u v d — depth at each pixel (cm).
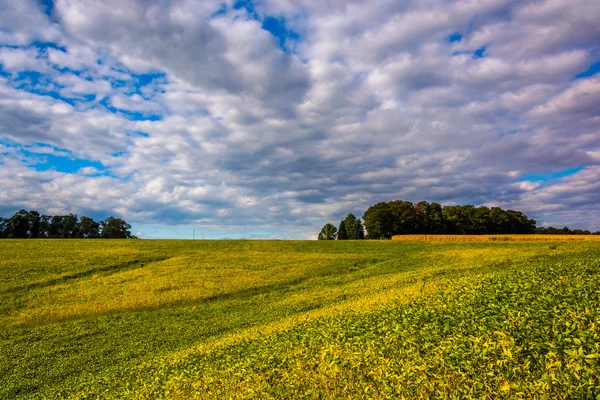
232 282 4612
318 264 5712
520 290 1525
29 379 2069
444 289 2009
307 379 1143
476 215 13675
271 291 4238
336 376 1117
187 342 2453
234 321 2892
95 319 3347
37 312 3569
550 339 998
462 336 1156
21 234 14888
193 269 5497
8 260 5894
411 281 3108
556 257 3234
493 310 1312
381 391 984
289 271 5228
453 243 7956
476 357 1001
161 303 3803
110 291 4319
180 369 1616
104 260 6078
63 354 2469
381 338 1305
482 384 882
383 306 1881
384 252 6975
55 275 5050
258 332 2056
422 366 1024
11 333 3014
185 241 8988
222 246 8125
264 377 1230
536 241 7844
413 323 1379
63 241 8812
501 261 3403
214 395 1186
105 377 1853
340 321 1736
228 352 1708
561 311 1155
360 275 4619
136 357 2267
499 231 13812
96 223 16962
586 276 1593
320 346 1403
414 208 13662
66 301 3953
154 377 1594
